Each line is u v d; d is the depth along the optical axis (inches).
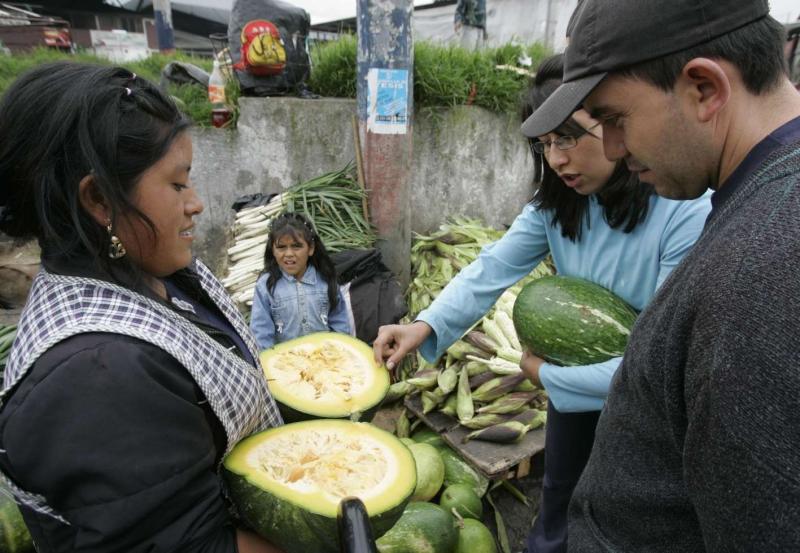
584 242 66.8
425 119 180.1
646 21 28.1
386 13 139.5
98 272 35.2
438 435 109.2
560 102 33.3
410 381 110.7
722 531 25.0
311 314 116.3
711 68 27.2
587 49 30.8
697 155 30.2
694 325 26.4
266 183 176.6
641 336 33.7
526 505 104.1
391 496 44.5
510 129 191.2
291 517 39.9
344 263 135.7
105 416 30.5
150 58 273.1
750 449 22.8
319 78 189.2
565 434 75.0
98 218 33.9
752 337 22.8
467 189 193.0
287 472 44.6
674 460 33.1
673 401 29.2
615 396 38.2
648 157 31.7
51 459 30.1
